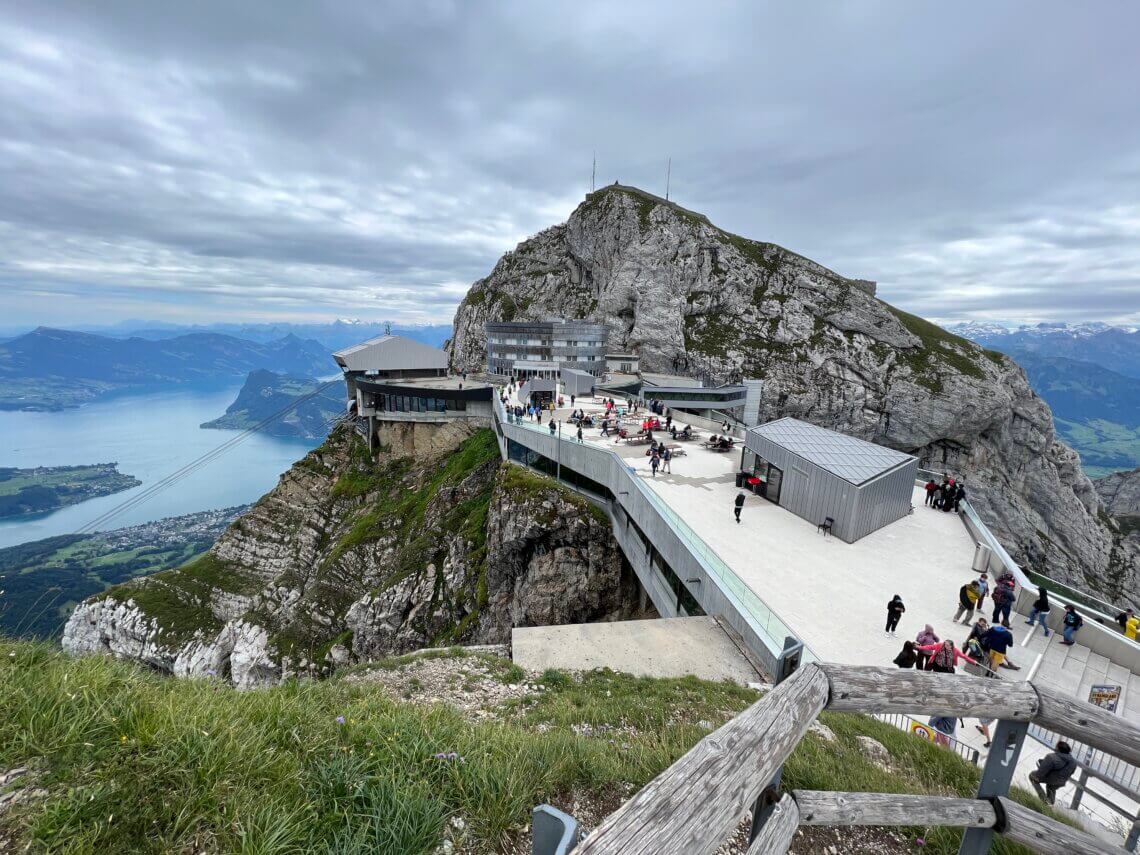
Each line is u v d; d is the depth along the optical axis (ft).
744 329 358.64
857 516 73.26
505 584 135.54
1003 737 9.07
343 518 208.95
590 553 120.47
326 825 10.80
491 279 480.23
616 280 379.76
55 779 10.35
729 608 56.34
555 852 6.72
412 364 256.93
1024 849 14.08
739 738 6.88
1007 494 317.63
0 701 11.78
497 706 37.35
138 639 179.32
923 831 15.79
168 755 11.08
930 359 329.31
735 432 141.59
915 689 8.44
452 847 11.55
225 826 10.16
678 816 5.55
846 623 53.83
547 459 140.05
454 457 202.69
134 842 9.63
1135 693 45.34
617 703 37.17
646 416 165.27
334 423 255.91
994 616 53.36
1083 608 55.01
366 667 45.57
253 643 160.04
